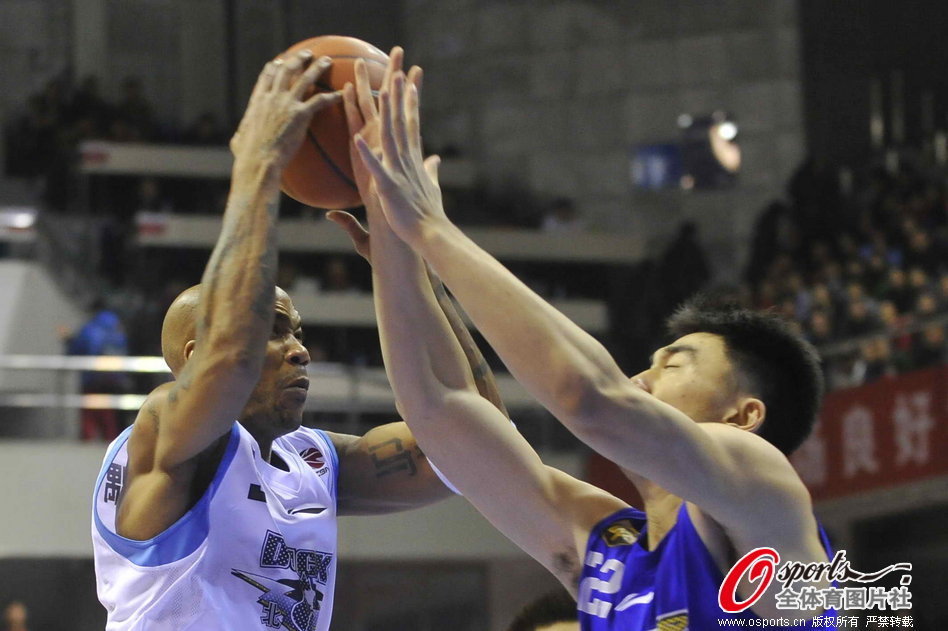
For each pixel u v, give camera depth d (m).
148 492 4.56
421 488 5.33
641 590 4.01
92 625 23.97
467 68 33.62
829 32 32.00
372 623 21.47
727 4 32.28
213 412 4.38
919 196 26.95
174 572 4.54
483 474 4.50
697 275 28.09
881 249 24.41
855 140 31.78
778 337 4.23
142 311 25.70
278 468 4.97
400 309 4.43
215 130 31.25
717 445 3.76
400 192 4.00
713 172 31.80
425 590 22.00
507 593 21.80
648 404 3.67
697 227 31.72
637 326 28.50
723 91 32.12
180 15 33.28
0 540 18.56
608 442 3.67
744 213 31.52
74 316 25.27
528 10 33.31
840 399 19.03
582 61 33.00
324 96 4.57
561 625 4.48
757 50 32.06
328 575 4.97
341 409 21.52
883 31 32.09
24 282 24.28
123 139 29.98
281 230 28.73
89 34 32.41
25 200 29.19
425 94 34.09
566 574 4.48
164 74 33.03
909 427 17.62
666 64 32.56
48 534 18.80
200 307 4.50
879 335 19.33
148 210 28.78
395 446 5.35
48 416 20.92
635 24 32.88
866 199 28.22
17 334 23.94
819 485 19.38
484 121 33.28
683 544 3.89
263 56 33.66
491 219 31.89
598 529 4.30
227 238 4.55
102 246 27.89
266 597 4.69
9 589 23.53
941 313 19.83
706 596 3.82
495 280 3.80
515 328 3.72
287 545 4.79
